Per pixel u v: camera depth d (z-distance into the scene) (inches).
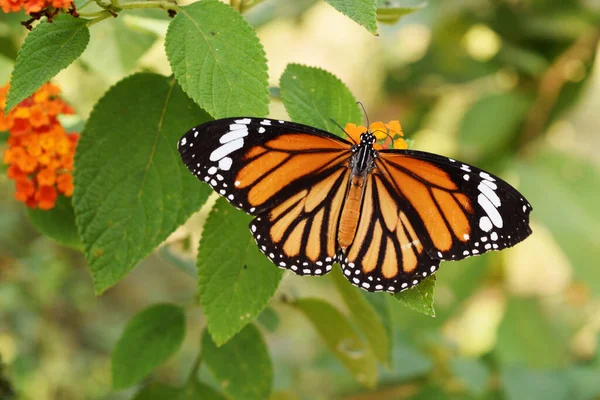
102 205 23.0
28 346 34.8
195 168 22.4
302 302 24.8
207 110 22.2
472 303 38.9
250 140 22.5
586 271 32.4
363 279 22.6
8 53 27.0
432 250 22.5
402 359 28.5
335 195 22.8
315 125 23.3
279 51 54.6
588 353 34.3
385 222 22.7
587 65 35.3
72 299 39.0
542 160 35.3
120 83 23.3
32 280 35.0
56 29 22.5
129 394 36.7
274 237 22.8
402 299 22.5
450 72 38.0
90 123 23.1
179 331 24.7
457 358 28.3
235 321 22.9
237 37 22.4
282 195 22.8
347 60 54.1
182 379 40.0
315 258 22.8
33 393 33.2
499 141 35.5
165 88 23.4
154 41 25.7
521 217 22.4
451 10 35.3
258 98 22.3
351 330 24.8
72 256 41.0
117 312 44.4
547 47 36.0
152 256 49.1
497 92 36.1
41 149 24.0
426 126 39.6
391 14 24.7
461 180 22.6
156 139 23.2
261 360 24.4
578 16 34.7
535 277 41.6
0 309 33.8
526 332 34.7
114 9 22.7
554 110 36.0
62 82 31.9
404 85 39.5
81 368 37.0
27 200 24.3
